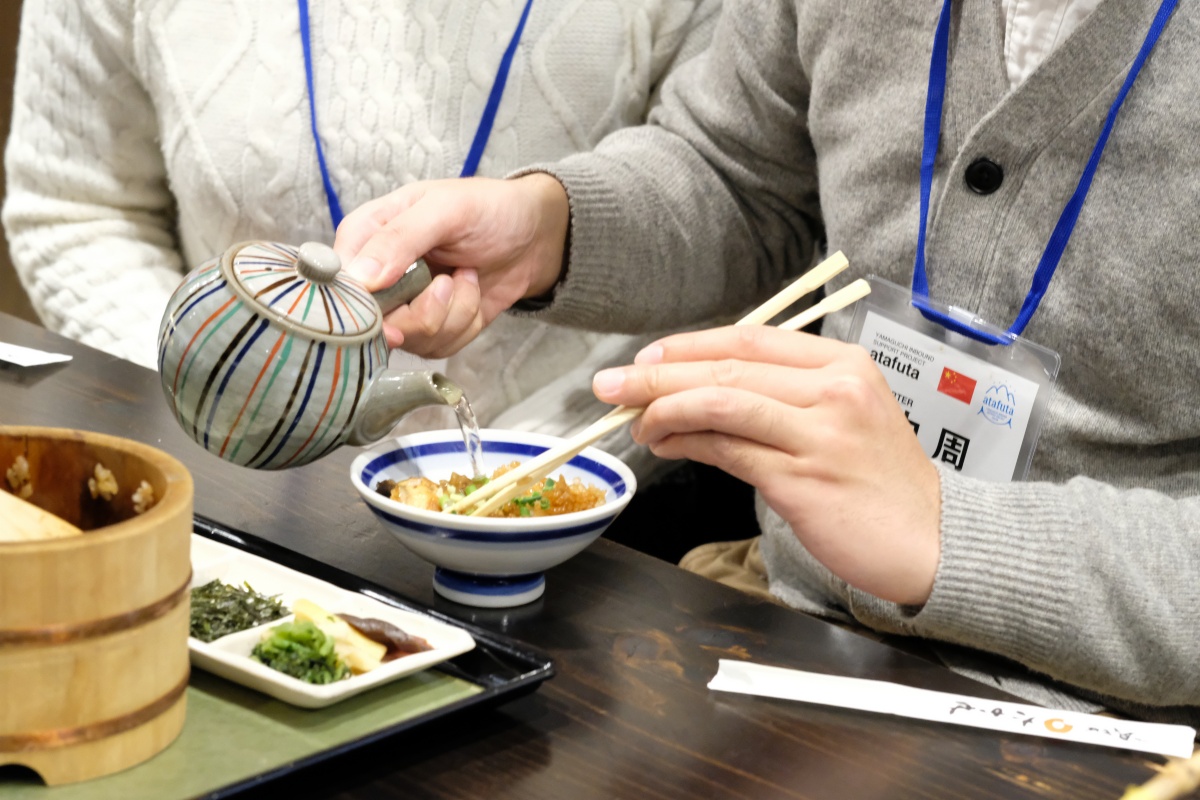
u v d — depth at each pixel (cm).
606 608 82
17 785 54
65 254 167
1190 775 54
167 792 55
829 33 113
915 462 84
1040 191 98
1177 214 92
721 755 65
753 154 133
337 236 98
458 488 87
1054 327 98
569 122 161
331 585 75
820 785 63
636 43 160
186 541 57
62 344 125
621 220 124
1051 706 89
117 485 61
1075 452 100
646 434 82
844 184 113
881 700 72
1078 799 64
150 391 115
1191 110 91
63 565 51
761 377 81
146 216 175
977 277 102
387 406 76
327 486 98
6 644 51
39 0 163
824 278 88
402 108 154
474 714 66
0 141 254
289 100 154
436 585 82
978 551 82
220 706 63
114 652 54
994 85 101
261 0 153
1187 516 86
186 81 155
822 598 111
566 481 92
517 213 110
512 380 167
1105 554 82
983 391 100
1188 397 95
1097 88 93
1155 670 84
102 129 167
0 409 104
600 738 65
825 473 80
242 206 159
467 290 105
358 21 153
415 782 60
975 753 68
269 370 70
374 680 63
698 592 86
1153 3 91
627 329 135
